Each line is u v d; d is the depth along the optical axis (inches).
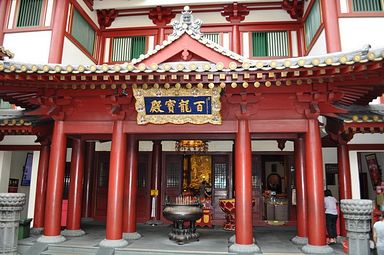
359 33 531.8
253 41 677.9
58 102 435.2
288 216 698.2
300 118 413.4
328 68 339.0
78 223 507.5
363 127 452.4
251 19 683.4
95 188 723.4
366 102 490.0
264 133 441.1
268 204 724.7
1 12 615.5
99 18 717.9
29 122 492.4
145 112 415.8
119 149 428.5
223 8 684.1
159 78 367.2
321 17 558.6
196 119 413.7
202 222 623.5
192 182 804.0
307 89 395.9
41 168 550.9
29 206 602.2
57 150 440.1
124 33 715.4
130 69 356.5
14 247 384.8
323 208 393.1
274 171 1026.7
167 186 718.5
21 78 383.2
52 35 590.2
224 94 407.8
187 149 652.1
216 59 389.7
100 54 714.2
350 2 542.3
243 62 363.9
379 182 708.7
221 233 551.5
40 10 611.2
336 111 405.7
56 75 376.2
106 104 434.9
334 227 482.6
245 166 404.8
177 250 399.2
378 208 579.2
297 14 668.7
